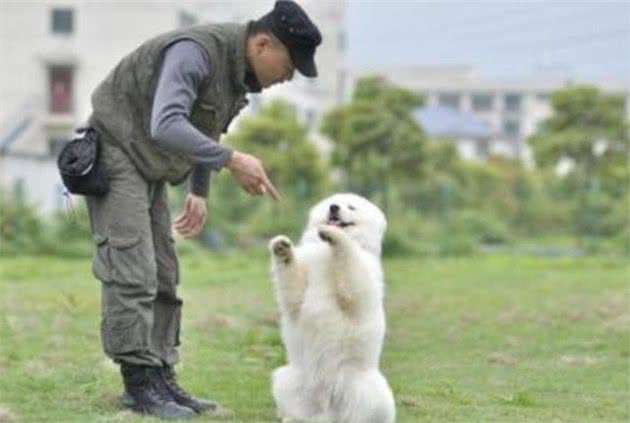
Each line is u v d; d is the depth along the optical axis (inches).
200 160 228.8
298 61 241.9
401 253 1051.3
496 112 3550.7
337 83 2438.5
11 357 346.0
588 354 398.9
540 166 1546.5
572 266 935.0
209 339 401.4
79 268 797.9
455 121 2805.1
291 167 1382.9
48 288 608.1
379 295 239.1
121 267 242.5
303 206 1208.8
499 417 268.7
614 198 1316.4
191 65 234.8
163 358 257.1
